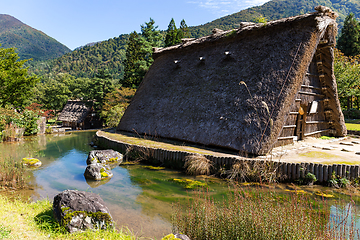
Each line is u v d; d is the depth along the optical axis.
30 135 24.56
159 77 18.72
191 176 9.87
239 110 11.37
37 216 5.32
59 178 9.75
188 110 14.11
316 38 10.86
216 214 4.63
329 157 9.59
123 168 11.28
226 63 14.05
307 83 13.23
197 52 16.84
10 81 23.50
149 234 5.24
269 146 9.75
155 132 15.38
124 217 6.16
